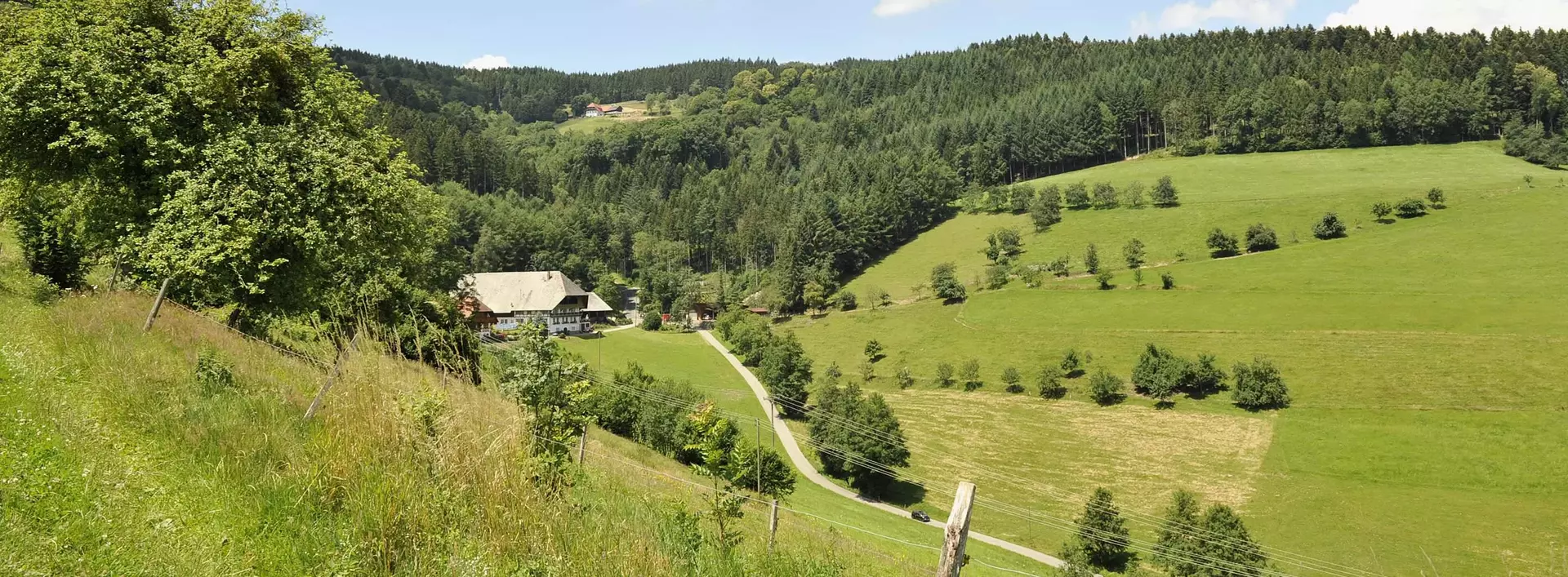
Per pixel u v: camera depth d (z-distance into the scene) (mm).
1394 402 69062
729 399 86500
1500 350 76000
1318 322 88625
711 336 125312
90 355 11906
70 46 23859
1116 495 59094
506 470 7520
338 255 24375
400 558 6320
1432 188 137875
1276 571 44406
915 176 176750
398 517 6535
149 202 23812
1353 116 185875
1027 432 73312
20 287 21203
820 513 42719
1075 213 156500
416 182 30906
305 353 10023
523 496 7340
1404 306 90062
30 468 6754
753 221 180375
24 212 27953
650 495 12203
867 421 63125
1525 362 73062
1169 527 48031
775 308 133125
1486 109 186375
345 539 6359
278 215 23812
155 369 11680
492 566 6348
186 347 15508
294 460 7703
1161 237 134625
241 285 22797
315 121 28594
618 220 192000
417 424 7691
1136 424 72375
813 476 63719
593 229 182375
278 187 24109
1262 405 71875
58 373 10680
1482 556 45781
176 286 24438
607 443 39406
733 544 8992
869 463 59750
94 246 27203
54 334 13148
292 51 28797
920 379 92375
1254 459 63156
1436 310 87625
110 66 23781
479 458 7434
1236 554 44750
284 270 24172
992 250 140500
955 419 78312
